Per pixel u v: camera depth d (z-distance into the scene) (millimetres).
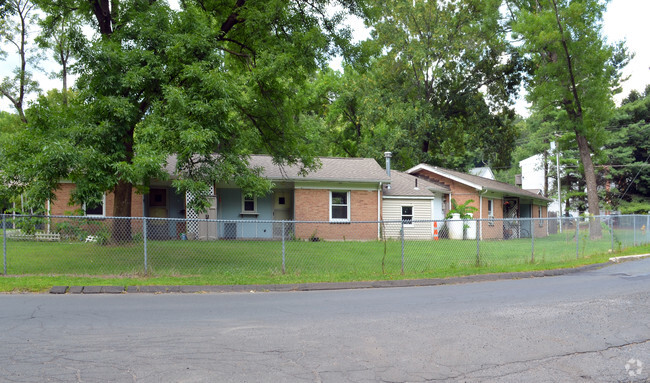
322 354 5551
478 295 9992
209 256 15039
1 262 12289
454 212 28062
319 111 41156
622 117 47000
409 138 37938
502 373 4992
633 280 12336
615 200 47625
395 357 5469
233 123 13930
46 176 11578
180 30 13781
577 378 4883
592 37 27109
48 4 15781
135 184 16141
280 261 14688
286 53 15008
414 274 12844
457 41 36719
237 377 4750
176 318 7402
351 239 24781
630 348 5926
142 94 13984
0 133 27234
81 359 5230
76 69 13445
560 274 14016
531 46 27969
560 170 45125
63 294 9492
